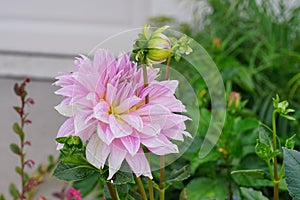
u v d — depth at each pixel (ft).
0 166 6.64
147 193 3.62
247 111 5.27
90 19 8.33
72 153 2.55
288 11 6.54
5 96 7.89
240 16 6.61
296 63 6.29
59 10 8.34
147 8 8.10
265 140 3.07
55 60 8.36
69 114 2.46
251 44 6.69
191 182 4.24
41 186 5.36
